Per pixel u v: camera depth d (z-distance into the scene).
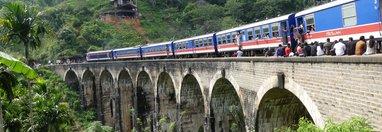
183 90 39.16
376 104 15.00
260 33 31.27
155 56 55.16
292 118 27.14
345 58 16.61
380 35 18.31
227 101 33.53
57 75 76.00
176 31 107.75
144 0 126.62
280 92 24.59
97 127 46.91
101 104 63.84
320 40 23.75
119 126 57.28
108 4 120.31
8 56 16.52
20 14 31.98
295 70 20.95
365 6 19.14
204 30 97.50
